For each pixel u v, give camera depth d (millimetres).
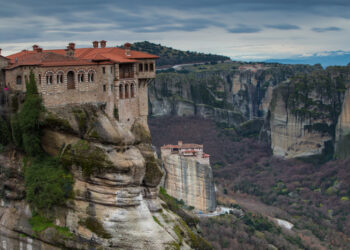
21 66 79250
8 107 81938
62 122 79250
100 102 84062
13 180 84000
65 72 80438
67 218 79438
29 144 80938
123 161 78875
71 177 79812
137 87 89750
